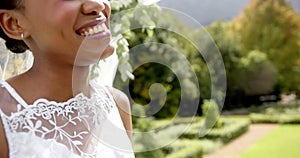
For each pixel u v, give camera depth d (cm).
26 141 80
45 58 81
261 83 1052
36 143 80
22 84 84
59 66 81
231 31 1038
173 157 548
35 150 79
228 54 1032
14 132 80
